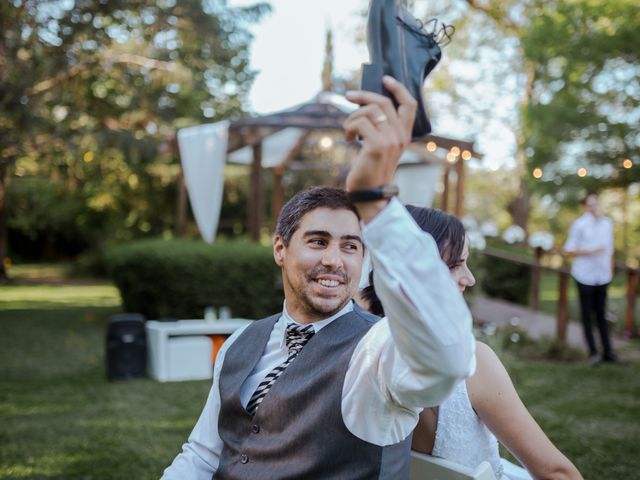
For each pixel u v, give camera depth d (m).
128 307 9.98
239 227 21.89
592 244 7.47
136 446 4.48
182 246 9.57
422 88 1.08
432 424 1.68
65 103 15.00
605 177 11.28
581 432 4.82
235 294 9.30
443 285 1.06
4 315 12.39
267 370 1.74
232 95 19.62
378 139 1.03
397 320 1.07
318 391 1.52
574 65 10.69
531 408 5.50
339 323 1.66
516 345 8.09
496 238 13.23
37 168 18.17
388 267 1.05
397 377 1.20
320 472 1.48
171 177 19.75
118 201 20.98
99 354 8.23
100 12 13.56
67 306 14.15
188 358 6.82
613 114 10.99
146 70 16.00
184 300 9.18
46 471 3.98
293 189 21.34
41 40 12.82
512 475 2.05
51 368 7.33
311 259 1.65
